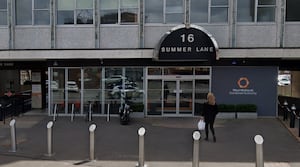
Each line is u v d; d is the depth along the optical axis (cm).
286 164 921
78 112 1833
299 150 1077
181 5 1734
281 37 1691
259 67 1745
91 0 1762
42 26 1781
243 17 1714
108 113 1670
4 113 1641
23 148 1088
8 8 1777
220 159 964
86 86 1828
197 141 820
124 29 1752
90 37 1766
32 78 2073
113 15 1759
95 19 1750
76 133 1329
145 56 1697
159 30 1741
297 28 1695
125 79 1806
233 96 1762
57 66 1812
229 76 1758
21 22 1802
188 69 1780
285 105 1667
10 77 2288
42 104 2081
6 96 2052
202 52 1595
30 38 1788
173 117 1755
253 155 1009
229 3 1705
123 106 1655
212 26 1720
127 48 1723
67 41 1777
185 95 1792
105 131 1373
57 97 1839
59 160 950
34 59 1800
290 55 1638
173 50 1602
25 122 1597
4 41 1794
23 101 1969
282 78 3459
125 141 1195
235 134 1319
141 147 880
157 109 1802
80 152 1040
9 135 1299
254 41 1711
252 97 1755
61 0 1777
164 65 1770
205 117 1196
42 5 1786
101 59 1781
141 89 1806
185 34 1596
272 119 1666
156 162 933
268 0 1702
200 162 932
